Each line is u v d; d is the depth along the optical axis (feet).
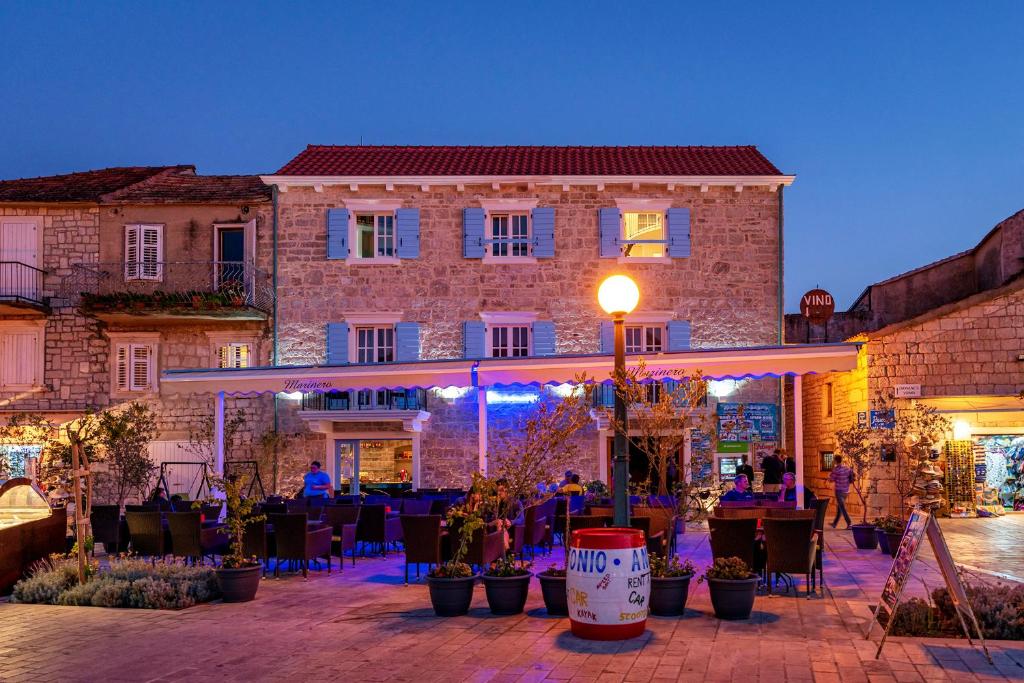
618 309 31.40
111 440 61.26
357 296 71.87
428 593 35.70
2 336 72.95
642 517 37.65
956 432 65.77
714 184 71.20
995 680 21.65
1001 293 65.36
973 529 57.77
